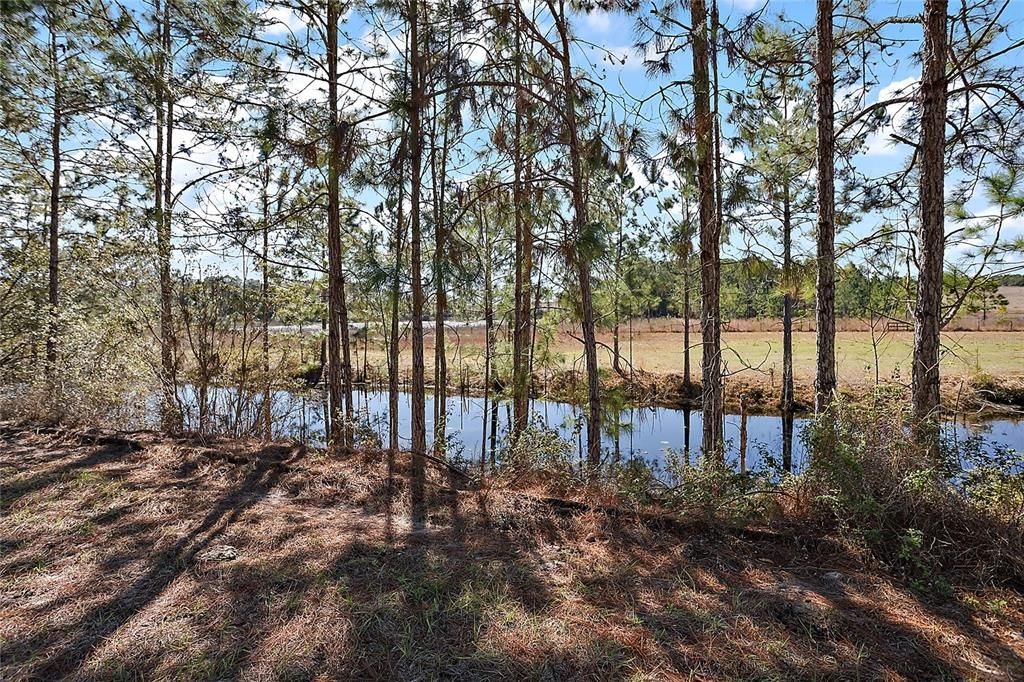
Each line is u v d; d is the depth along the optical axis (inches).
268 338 371.9
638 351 992.2
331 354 283.9
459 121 268.1
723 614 101.0
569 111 224.5
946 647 91.9
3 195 346.9
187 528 138.1
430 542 132.7
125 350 327.0
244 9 232.2
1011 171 206.4
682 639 93.0
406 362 839.7
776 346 936.3
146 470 183.9
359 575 115.0
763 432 521.3
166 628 94.7
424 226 274.1
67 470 182.1
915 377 201.5
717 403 252.2
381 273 237.0
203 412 284.7
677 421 597.0
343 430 260.7
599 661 87.0
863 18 237.9
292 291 401.4
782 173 289.1
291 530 137.8
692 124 232.1
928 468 134.1
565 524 144.1
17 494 160.4
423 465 188.4
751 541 132.3
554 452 188.7
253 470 182.5
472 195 300.8
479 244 352.5
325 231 371.9
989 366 557.6
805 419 211.5
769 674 84.0
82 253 339.3
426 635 94.0
